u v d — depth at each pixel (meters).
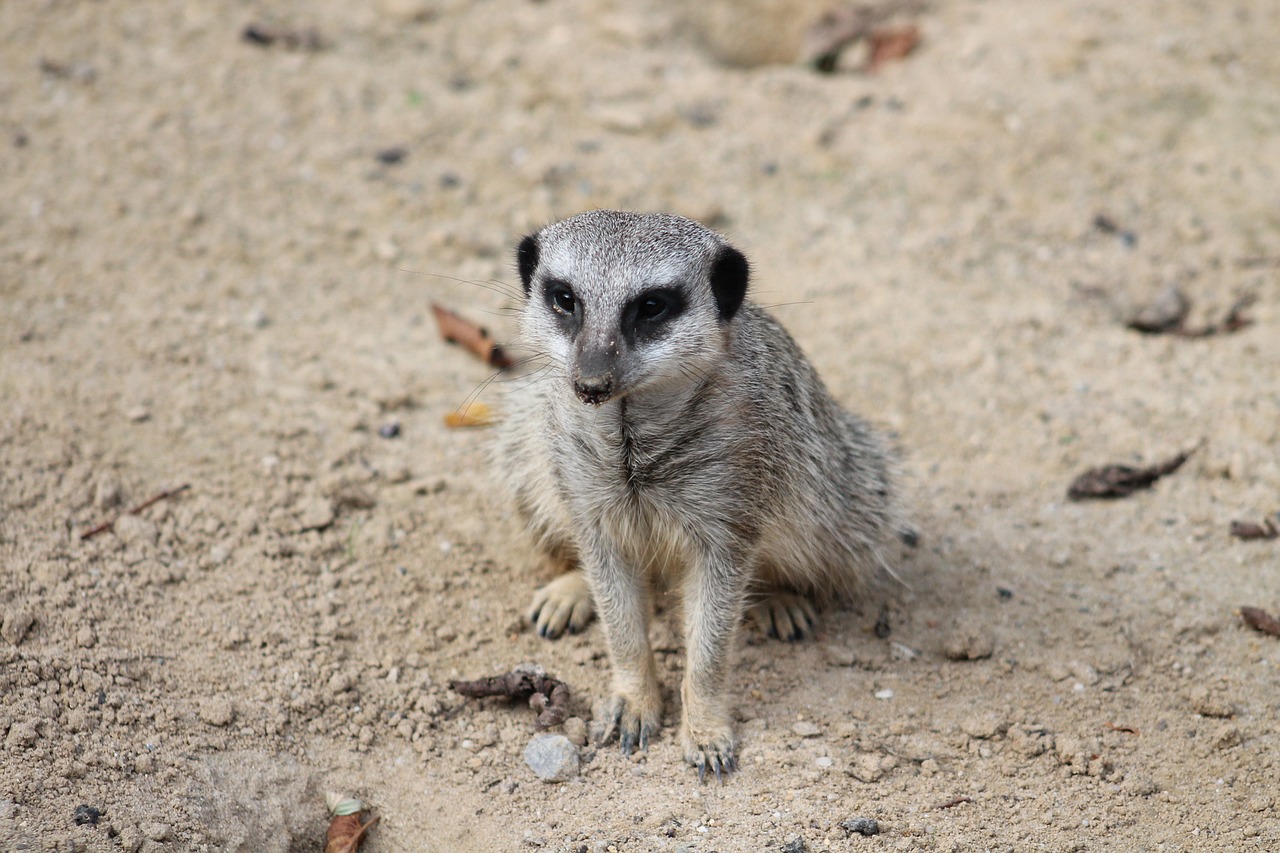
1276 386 13.38
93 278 14.14
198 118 16.77
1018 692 10.23
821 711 10.07
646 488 9.38
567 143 17.06
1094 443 12.97
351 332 14.21
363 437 12.70
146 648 9.96
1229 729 9.70
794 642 10.86
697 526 9.45
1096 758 9.55
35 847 8.15
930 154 16.70
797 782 9.32
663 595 11.18
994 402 13.54
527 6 19.55
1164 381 13.66
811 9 19.58
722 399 9.14
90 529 10.86
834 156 16.81
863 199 16.25
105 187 15.47
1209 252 15.06
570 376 8.53
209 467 11.88
